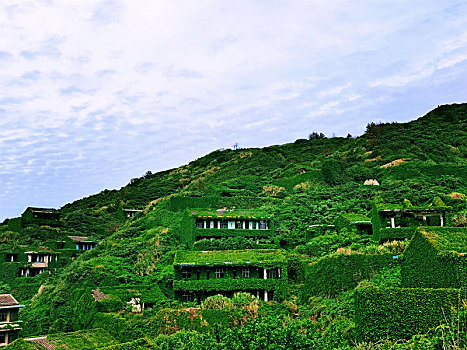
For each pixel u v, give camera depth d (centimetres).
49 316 6184
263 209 8294
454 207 6612
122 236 8244
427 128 13738
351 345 2797
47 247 9569
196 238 6856
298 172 11012
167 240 7381
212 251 6103
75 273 6681
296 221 7631
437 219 5659
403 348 2183
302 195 9031
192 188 11988
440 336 2161
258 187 10356
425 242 3475
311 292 5084
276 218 7738
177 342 3931
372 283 4184
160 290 5672
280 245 7012
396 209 5622
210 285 5425
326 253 6047
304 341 2236
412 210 5628
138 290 5781
